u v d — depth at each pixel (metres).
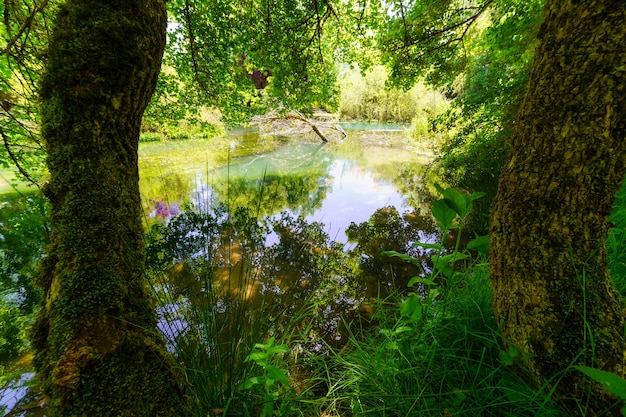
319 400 1.01
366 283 1.97
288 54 3.04
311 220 3.20
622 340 0.66
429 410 0.82
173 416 0.70
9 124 2.16
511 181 0.82
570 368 0.68
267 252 2.45
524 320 0.78
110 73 0.76
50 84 0.71
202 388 0.86
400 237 2.69
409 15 2.93
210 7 2.59
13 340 1.43
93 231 0.70
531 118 0.76
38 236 2.47
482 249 0.96
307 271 2.15
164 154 6.64
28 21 1.47
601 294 0.71
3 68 1.98
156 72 0.93
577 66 0.64
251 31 2.80
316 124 10.81
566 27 0.66
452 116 3.62
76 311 0.63
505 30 2.77
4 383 1.19
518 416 0.73
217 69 3.05
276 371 0.79
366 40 3.26
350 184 4.69
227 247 2.54
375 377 1.01
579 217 0.71
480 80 3.33
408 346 1.08
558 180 0.71
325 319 1.61
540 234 0.75
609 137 0.63
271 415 0.81
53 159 0.72
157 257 2.32
